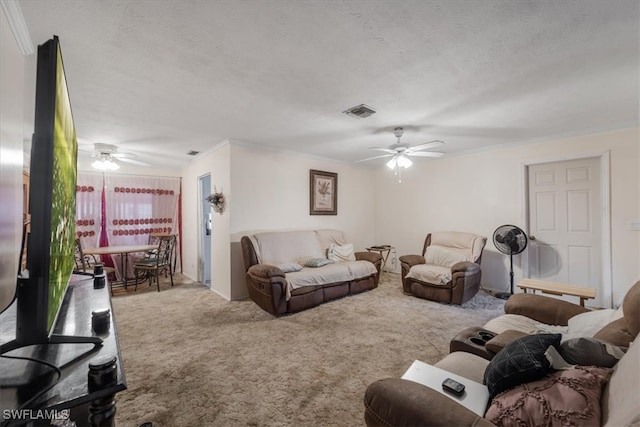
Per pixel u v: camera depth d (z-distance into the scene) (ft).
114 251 14.28
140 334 9.13
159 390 6.19
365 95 8.19
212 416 5.40
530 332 5.98
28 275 2.74
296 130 11.43
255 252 12.57
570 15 4.97
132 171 18.03
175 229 19.42
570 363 3.52
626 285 10.78
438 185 16.49
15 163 5.04
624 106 9.01
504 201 13.89
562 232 12.44
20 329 2.71
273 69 6.74
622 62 6.47
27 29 5.11
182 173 19.62
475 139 12.92
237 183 13.10
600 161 11.46
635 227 10.64
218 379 6.59
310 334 9.09
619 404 2.48
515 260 13.62
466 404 3.65
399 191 18.52
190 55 6.14
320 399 5.89
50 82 2.81
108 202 17.06
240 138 12.61
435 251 14.15
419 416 2.99
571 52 6.09
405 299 12.92
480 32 5.45
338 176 17.65
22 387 2.50
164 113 9.45
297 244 13.99
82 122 10.27
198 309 11.59
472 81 7.37
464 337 5.78
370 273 14.12
